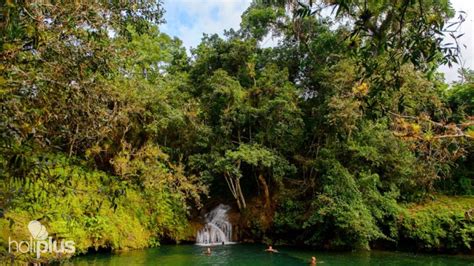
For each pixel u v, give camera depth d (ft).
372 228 41.14
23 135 8.27
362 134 44.50
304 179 48.96
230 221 51.93
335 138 45.01
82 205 30.53
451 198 49.44
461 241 41.11
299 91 50.01
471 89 43.11
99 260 35.63
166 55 54.95
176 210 48.39
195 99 50.78
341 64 40.60
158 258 37.70
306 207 47.09
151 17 15.47
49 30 10.53
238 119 48.34
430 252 42.96
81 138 13.46
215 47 56.39
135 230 43.09
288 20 48.11
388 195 45.21
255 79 52.34
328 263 36.96
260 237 49.67
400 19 7.73
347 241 43.01
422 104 30.19
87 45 11.96
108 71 13.76
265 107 46.60
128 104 34.68
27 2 8.63
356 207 41.52
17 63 9.57
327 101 42.86
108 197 12.89
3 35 7.66
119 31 15.71
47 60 10.77
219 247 45.60
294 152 50.03
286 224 47.19
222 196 57.06
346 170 43.96
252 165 50.26
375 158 43.80
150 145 43.50
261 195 53.42
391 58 8.13
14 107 8.54
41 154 9.61
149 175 40.68
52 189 11.84
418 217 43.29
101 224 38.17
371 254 42.01
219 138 49.55
